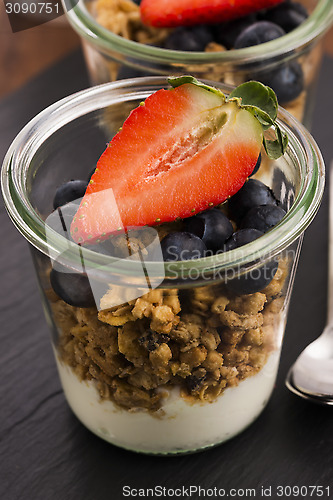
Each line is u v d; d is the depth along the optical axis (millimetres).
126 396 265
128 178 258
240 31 340
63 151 284
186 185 258
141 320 250
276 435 292
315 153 267
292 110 340
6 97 391
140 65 324
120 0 353
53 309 267
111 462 287
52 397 302
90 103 280
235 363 263
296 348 312
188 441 279
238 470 285
